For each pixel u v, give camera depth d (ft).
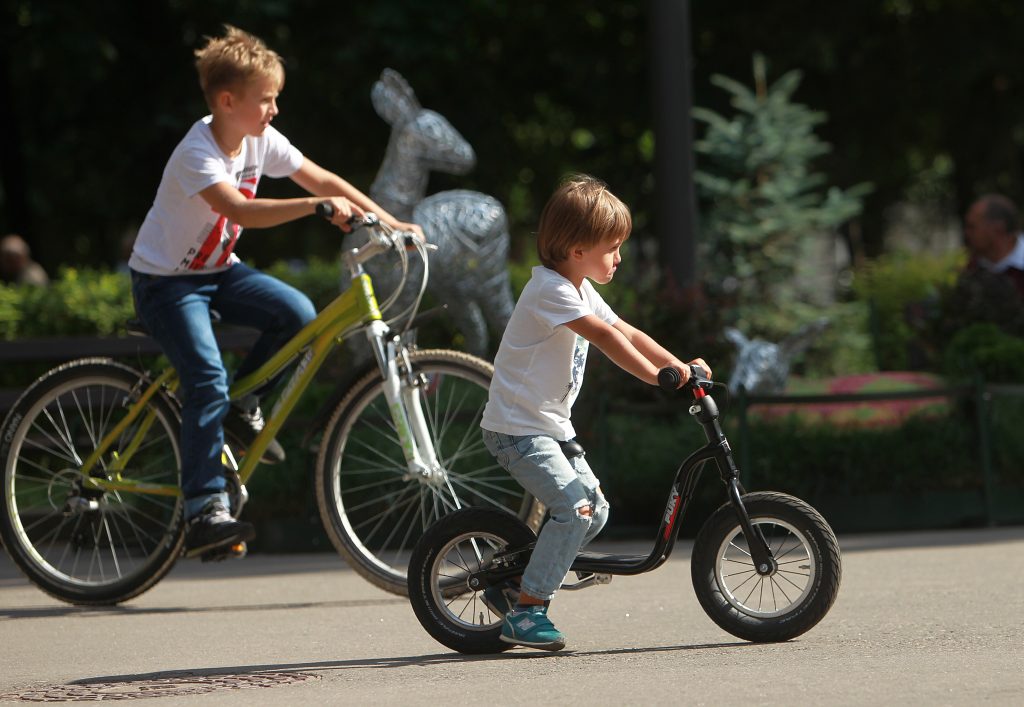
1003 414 105.81
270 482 98.58
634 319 111.86
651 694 46.34
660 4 120.06
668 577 78.64
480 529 56.85
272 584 81.25
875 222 277.44
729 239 158.20
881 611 63.62
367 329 70.23
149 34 194.08
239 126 68.90
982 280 124.47
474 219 107.45
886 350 165.37
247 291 71.20
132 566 72.95
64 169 227.81
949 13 230.68
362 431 76.38
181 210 68.85
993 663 50.01
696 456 56.08
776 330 154.20
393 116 108.27
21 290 115.14
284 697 48.47
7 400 108.78
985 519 102.99
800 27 217.97
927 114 242.17
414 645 59.41
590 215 54.39
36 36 183.83
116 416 74.79
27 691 51.37
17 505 74.90
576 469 55.77
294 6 191.72
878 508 102.42
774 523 55.57
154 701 48.62
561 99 240.53
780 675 48.85
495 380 55.67
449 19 195.72
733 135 162.81
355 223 67.82
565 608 68.13
